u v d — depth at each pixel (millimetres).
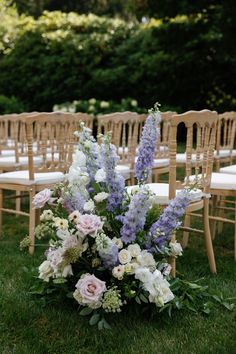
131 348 2197
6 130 5363
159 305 2297
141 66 10688
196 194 3070
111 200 2490
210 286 2920
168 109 10016
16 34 11867
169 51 10391
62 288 2562
